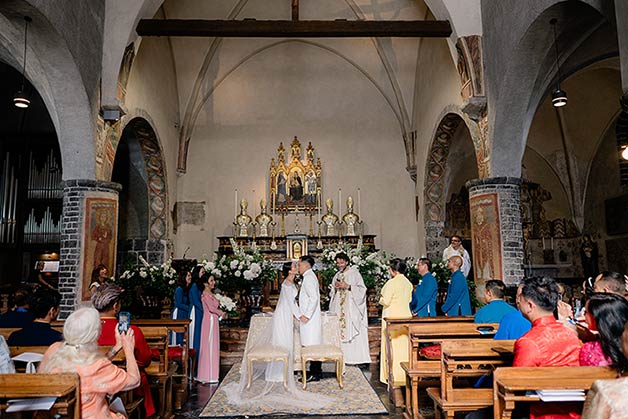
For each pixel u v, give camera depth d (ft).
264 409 18.16
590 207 45.83
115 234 29.76
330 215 47.37
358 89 50.67
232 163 49.88
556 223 47.52
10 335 14.78
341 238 45.19
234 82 50.26
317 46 49.39
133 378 10.21
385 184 49.62
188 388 21.17
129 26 30.48
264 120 50.70
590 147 44.83
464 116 33.30
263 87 50.52
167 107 44.91
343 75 50.39
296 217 48.24
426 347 18.49
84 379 9.56
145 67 38.04
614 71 38.04
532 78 26.14
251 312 31.07
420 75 45.65
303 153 50.21
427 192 45.34
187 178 49.42
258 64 49.93
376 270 30.99
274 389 20.15
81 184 28.40
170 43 45.75
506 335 13.65
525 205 47.78
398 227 48.80
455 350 13.07
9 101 44.14
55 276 43.68
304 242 43.83
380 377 22.27
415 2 41.75
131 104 34.78
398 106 49.88
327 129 50.62
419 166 46.88
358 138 50.47
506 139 28.22
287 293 21.36
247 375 20.44
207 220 48.83
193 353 22.59
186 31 32.01
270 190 49.08
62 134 28.22
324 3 44.50
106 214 29.22
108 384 9.74
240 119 50.62
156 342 16.65
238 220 46.75
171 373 17.29
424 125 44.47
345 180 49.70
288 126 50.67
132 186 44.86
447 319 19.42
